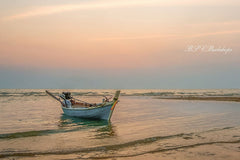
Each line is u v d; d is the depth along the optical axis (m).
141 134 10.80
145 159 7.06
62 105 19.80
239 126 12.98
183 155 7.46
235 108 24.67
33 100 37.19
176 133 10.94
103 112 15.29
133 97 54.88
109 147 8.45
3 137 10.20
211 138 9.82
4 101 34.16
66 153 7.69
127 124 13.99
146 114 19.25
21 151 7.92
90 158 7.14
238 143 8.98
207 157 7.25
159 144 8.84
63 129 12.40
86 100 40.59
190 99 43.19
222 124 13.73
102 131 11.75
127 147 8.45
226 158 7.17
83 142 9.26
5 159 7.03
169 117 17.23
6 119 15.98
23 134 10.94
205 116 17.73
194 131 11.45
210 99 42.00
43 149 8.18
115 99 14.80
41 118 16.86
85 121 15.53
